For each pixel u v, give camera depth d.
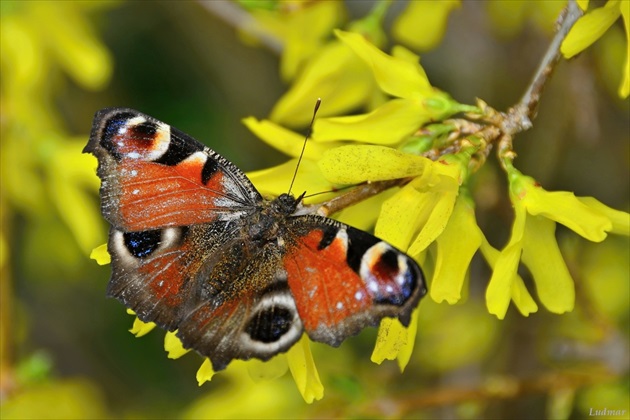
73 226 0.47
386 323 0.38
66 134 0.51
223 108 0.55
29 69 0.47
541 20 0.47
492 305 0.38
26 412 0.50
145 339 0.57
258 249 0.38
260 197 0.39
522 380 0.46
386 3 0.44
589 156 0.52
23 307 0.54
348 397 0.45
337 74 0.43
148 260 0.39
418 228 0.39
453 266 0.38
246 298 0.38
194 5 0.52
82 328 0.58
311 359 0.38
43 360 0.47
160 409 0.56
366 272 0.37
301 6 0.44
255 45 0.50
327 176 0.38
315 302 0.37
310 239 0.38
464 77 0.51
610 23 0.39
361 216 0.39
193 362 0.57
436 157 0.39
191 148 0.39
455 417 0.50
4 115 0.47
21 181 0.48
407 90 0.39
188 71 0.55
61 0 0.48
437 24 0.46
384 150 0.38
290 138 0.39
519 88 0.50
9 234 0.48
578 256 0.49
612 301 0.50
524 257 0.39
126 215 0.39
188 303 0.38
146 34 0.55
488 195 0.45
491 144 0.39
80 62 0.48
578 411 0.51
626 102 0.50
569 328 0.49
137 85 0.55
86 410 0.52
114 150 0.39
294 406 0.47
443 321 0.50
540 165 0.49
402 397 0.46
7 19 0.47
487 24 0.49
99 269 0.55
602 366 0.46
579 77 0.47
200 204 0.39
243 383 0.47
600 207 0.39
